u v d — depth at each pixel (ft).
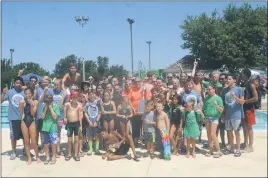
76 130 22.20
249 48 84.74
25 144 21.44
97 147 23.65
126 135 22.39
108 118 23.24
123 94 25.61
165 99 24.52
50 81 24.73
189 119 22.12
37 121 21.85
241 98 21.80
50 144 23.94
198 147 25.05
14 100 22.06
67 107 22.34
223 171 18.97
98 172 19.49
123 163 21.26
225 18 89.86
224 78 23.73
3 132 32.37
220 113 22.16
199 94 25.90
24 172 19.75
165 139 21.99
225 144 25.52
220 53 83.15
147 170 19.69
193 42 85.30
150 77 28.40
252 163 20.34
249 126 22.72
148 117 22.49
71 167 20.59
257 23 85.46
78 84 26.22
